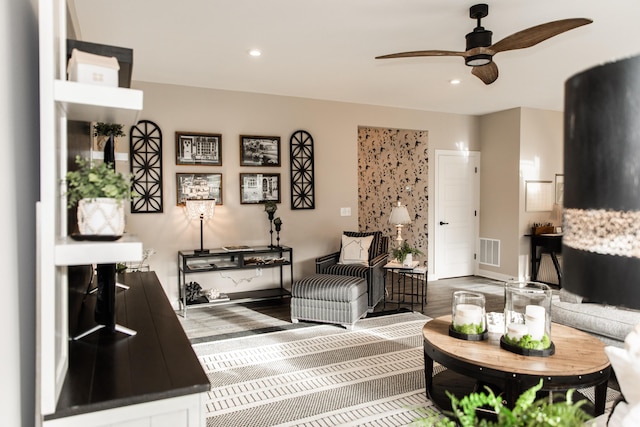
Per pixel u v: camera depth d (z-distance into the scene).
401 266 4.78
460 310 2.54
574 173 0.57
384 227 7.20
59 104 1.28
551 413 0.89
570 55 3.86
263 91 5.13
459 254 6.72
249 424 2.38
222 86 4.88
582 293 0.55
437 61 4.00
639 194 0.49
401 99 5.59
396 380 2.94
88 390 1.25
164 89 4.73
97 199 1.29
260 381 2.93
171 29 3.22
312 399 2.67
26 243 1.34
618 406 1.28
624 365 1.27
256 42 3.50
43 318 1.15
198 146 4.88
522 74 4.46
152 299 2.32
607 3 2.82
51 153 1.20
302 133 5.44
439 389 2.67
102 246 1.23
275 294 4.95
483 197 6.74
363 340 3.75
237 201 5.10
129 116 1.50
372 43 3.53
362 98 5.53
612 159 0.51
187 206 4.52
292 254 5.39
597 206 0.53
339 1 2.79
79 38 3.12
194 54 3.79
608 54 3.82
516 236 6.18
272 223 5.27
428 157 6.36
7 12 1.13
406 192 6.76
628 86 0.50
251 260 4.97
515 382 2.06
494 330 2.63
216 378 2.98
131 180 1.48
